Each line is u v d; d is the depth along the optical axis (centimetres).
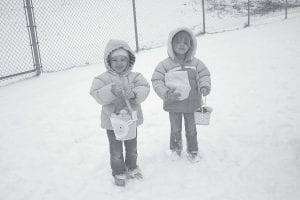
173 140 398
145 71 816
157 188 351
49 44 1491
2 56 1284
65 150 453
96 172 392
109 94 319
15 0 1947
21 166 418
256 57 859
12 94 739
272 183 344
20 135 509
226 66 802
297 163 377
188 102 371
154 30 1798
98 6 2094
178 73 359
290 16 1769
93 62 1159
